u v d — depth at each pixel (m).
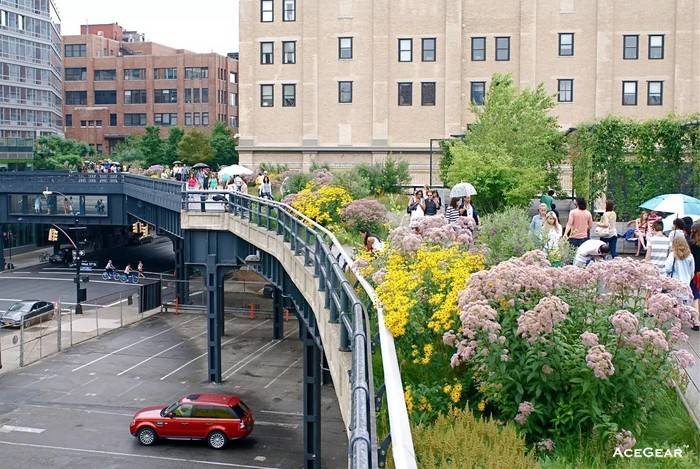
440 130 62.66
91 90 130.25
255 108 65.25
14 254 82.62
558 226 16.95
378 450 6.43
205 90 128.00
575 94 60.59
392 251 13.14
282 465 26.22
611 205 19.88
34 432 29.47
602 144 31.53
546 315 9.16
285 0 64.56
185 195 35.34
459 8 61.59
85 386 35.88
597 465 8.59
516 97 41.75
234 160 103.75
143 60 128.75
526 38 60.78
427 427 9.06
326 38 63.94
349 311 11.91
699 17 59.00
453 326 10.75
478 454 8.07
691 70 59.25
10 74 99.81
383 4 62.94
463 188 24.12
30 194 64.25
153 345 44.50
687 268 14.45
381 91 63.00
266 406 32.84
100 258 81.81
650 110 59.91
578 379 9.18
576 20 60.38
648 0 59.56
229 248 35.16
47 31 108.31
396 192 47.09
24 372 38.31
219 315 36.25
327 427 30.02
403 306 10.50
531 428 9.41
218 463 26.33
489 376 9.55
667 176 31.06
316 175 38.34
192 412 28.02
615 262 10.22
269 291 60.59
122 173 61.41
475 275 10.05
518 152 37.19
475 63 61.94
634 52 59.84
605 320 9.95
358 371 6.16
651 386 9.45
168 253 86.62
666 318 9.59
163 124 129.25
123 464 26.17
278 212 26.27
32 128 105.31
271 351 43.12
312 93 64.12
